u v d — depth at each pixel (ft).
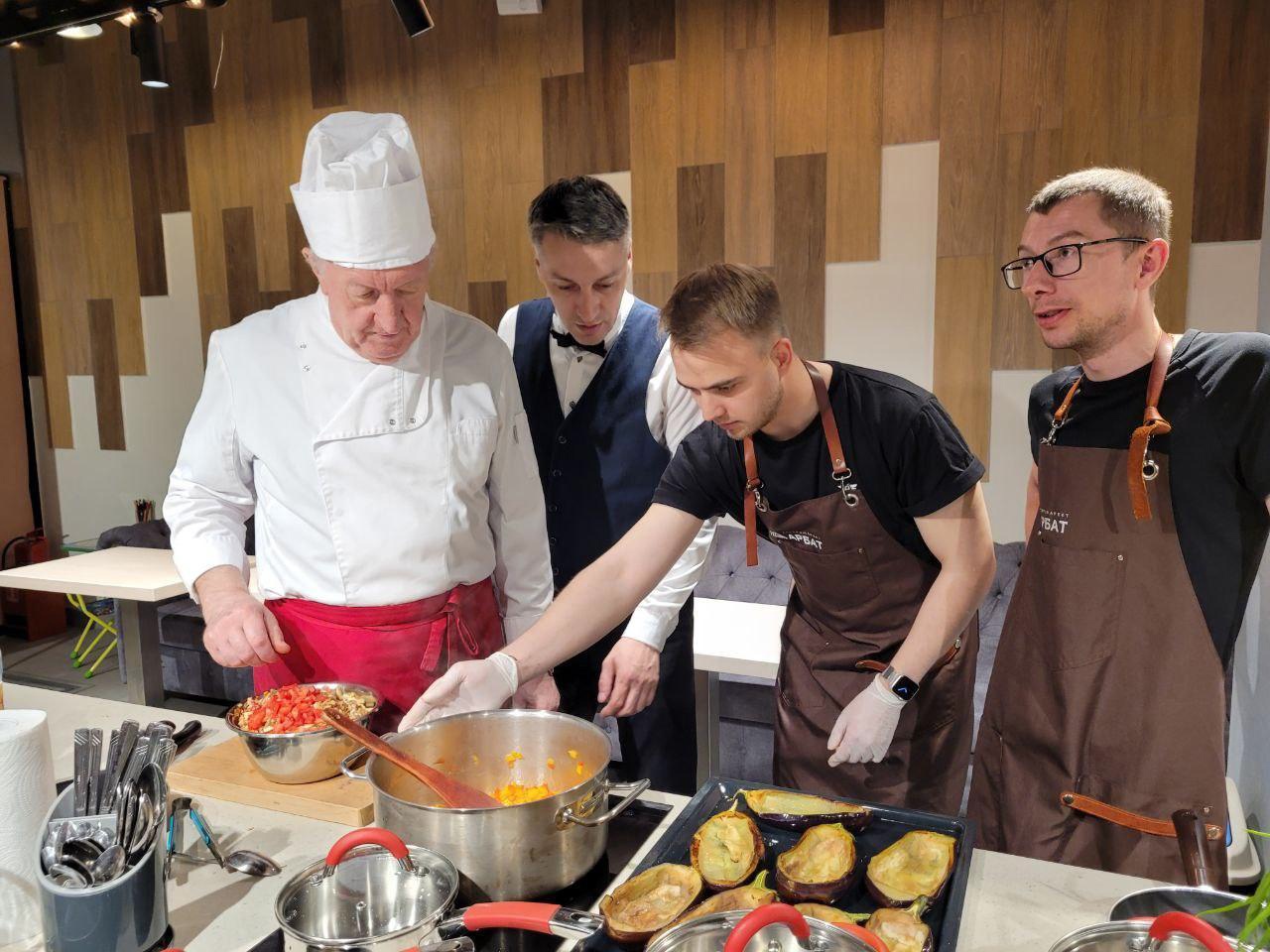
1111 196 4.45
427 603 5.25
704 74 10.80
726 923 2.83
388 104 12.48
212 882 3.56
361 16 12.44
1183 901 2.96
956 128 9.85
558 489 7.00
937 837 3.41
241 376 5.37
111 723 5.02
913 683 4.78
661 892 3.15
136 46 7.12
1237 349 4.40
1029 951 3.06
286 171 13.29
